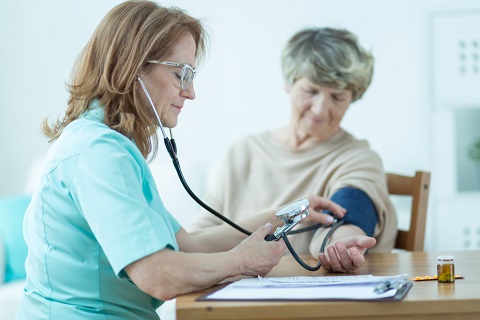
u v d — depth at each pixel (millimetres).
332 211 1937
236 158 2451
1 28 4402
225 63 4234
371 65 2344
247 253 1377
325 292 1192
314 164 2334
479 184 4172
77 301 1372
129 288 1391
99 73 1474
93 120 1453
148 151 1524
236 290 1245
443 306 1146
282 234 1467
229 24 4227
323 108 2291
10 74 4402
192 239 1721
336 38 2285
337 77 2264
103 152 1330
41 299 1391
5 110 4410
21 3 4391
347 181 2145
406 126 4117
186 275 1264
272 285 1272
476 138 4180
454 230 3902
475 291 1227
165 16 1477
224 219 1637
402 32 4117
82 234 1358
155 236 1258
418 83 4109
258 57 4211
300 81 2320
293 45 2336
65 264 1362
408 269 1569
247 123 4223
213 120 4234
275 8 4199
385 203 2158
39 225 1390
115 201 1271
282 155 2393
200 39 1623
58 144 1409
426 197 2207
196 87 4242
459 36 3963
